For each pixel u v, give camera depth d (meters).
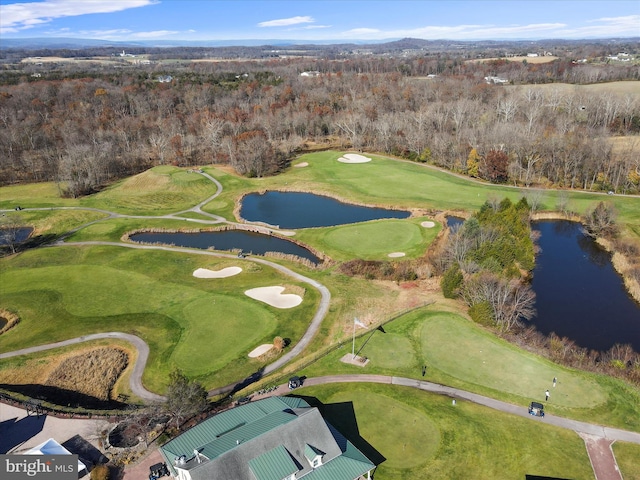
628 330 67.12
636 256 88.06
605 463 44.78
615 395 53.91
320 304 74.81
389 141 168.12
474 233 82.81
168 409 47.72
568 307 73.50
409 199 122.00
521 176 132.88
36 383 59.06
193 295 78.50
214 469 36.78
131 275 86.31
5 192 135.88
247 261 90.69
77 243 102.38
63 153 152.00
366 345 64.06
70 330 69.75
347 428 48.97
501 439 47.69
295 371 58.91
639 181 118.12
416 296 76.69
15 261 93.69
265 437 39.72
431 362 60.25
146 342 66.44
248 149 148.38
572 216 109.44
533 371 58.12
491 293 68.50
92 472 42.00
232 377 58.44
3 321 73.69
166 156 162.38
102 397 56.25
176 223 112.56
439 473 43.59
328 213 117.44
